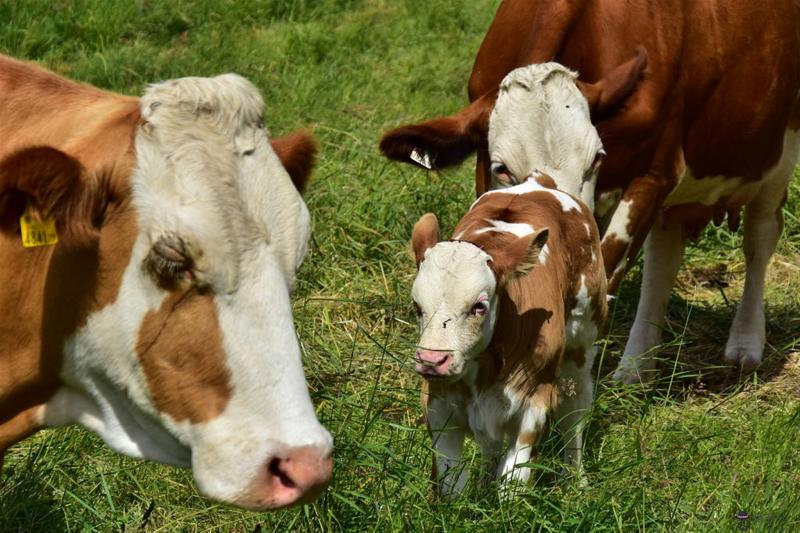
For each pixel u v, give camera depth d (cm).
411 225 1123
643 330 977
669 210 981
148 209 459
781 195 1029
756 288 1010
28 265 482
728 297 1123
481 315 644
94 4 1683
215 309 461
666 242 983
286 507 464
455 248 655
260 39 1659
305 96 1435
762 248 1016
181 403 470
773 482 729
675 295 1112
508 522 628
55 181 441
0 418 512
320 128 1322
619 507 650
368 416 727
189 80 481
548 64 827
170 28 1703
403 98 1498
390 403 771
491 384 680
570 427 750
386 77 1580
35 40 1577
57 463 685
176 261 454
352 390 832
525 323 682
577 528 626
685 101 906
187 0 1767
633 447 755
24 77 525
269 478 462
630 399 861
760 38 948
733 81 933
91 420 512
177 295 460
